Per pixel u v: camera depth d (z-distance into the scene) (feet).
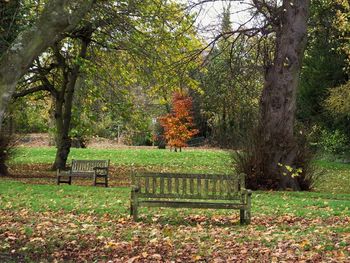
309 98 111.34
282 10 58.95
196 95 132.36
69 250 26.96
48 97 94.17
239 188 35.58
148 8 68.28
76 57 67.10
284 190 56.65
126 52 74.02
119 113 76.79
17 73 19.71
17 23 54.19
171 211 40.01
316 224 34.63
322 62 109.40
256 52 66.80
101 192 51.47
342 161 108.78
